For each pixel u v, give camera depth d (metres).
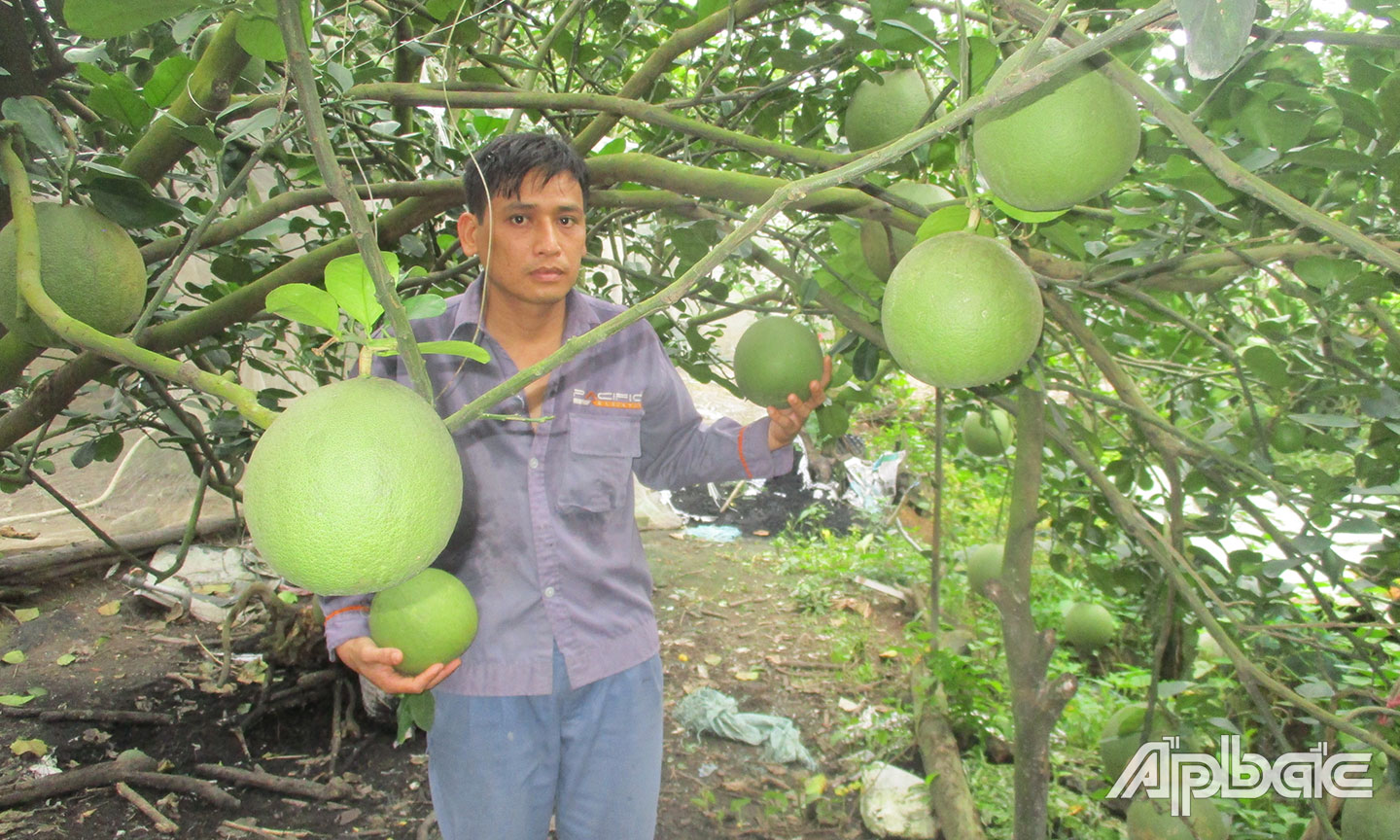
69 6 0.88
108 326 1.28
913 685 3.20
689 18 2.22
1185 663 2.30
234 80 1.32
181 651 3.26
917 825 2.55
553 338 1.68
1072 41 0.98
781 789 2.77
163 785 2.47
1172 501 1.75
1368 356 1.62
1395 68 1.35
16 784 2.43
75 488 4.11
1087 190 1.00
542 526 1.61
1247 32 0.63
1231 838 2.24
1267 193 0.83
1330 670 1.75
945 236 1.06
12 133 1.23
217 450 2.32
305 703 2.97
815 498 5.49
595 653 1.65
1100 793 2.02
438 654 1.36
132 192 1.29
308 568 0.70
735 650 3.64
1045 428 1.77
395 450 0.72
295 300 0.77
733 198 1.66
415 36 2.15
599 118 2.02
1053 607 3.84
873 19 1.43
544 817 1.75
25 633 3.27
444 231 2.69
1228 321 2.05
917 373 1.05
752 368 1.79
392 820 2.52
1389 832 1.53
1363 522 1.46
